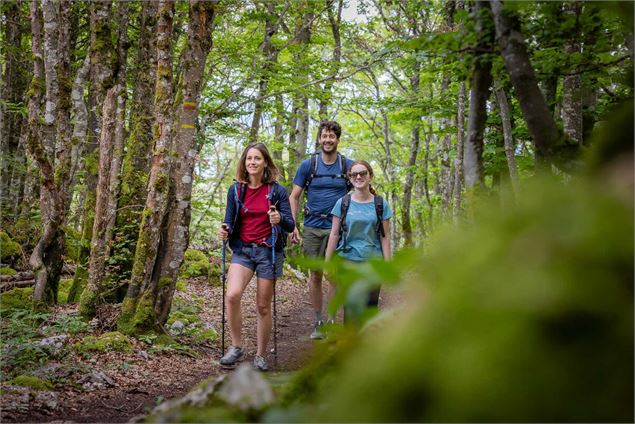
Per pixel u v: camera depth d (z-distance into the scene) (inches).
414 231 890.1
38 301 249.3
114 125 266.8
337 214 192.2
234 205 179.6
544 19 70.4
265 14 479.8
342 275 19.3
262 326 180.2
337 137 228.7
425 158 744.3
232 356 181.5
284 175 600.1
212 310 338.6
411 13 465.4
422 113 373.7
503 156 229.3
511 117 247.3
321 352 27.3
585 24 67.7
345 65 487.2
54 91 305.3
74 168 337.7
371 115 820.6
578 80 139.6
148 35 305.6
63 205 272.7
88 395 158.6
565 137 54.9
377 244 191.9
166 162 238.7
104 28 264.7
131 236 279.3
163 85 236.1
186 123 237.5
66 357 188.5
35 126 258.8
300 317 347.3
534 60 77.9
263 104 500.1
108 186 265.0
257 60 467.2
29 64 553.9
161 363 204.5
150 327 230.7
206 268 443.2
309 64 493.0
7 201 473.4
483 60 62.6
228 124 472.1
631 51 75.2
